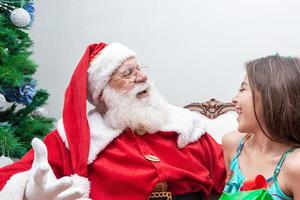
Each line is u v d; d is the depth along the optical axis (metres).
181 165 1.44
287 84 1.08
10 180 1.32
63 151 1.48
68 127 1.48
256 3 2.37
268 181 1.08
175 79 2.50
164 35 2.52
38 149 1.18
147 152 1.44
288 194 1.05
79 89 1.51
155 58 2.53
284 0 2.32
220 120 1.86
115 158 1.43
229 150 1.30
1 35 1.91
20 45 2.07
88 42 2.70
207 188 1.44
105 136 1.46
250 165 1.16
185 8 2.49
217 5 2.43
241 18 2.39
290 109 1.07
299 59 1.16
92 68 1.57
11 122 2.03
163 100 1.58
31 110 2.09
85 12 2.70
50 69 2.78
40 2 2.77
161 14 2.53
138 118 1.47
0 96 1.83
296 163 1.02
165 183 1.39
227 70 2.41
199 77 2.46
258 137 1.15
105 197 1.39
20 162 1.46
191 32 2.47
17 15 1.96
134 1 2.59
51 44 2.78
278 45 2.33
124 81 1.52
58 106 2.77
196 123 1.56
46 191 1.13
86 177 1.41
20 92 1.99
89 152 1.44
